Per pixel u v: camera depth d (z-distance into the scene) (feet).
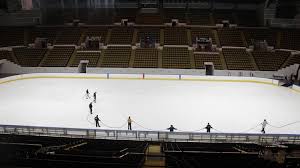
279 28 159.94
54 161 35.24
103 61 140.97
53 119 78.89
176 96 100.22
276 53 142.31
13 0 155.63
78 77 126.11
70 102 93.25
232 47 147.64
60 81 120.57
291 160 39.60
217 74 134.00
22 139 50.90
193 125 75.46
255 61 138.92
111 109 86.84
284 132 71.61
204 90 108.06
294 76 131.23
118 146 48.60
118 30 159.94
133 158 39.99
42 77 126.93
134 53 145.38
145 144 49.83
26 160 35.35
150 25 163.94
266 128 73.92
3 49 148.87
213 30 159.02
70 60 142.82
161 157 42.73
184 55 143.43
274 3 158.71
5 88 109.50
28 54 147.23
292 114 83.76
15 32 160.04
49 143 48.11
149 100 95.61
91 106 82.38
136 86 112.98
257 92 105.91
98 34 157.79
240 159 39.40
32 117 80.23
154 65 137.80
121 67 137.28
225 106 90.33
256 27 161.17
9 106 89.15
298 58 135.95
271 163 39.32
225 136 60.13
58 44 152.66
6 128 62.90
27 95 100.73
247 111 86.07
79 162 34.96
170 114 83.10
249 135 59.93
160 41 152.46
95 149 46.88
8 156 38.88
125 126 74.43
